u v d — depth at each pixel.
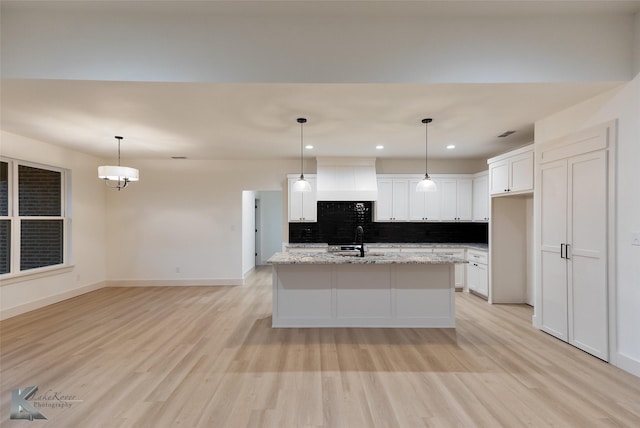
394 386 2.54
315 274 3.89
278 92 2.86
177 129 4.06
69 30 2.57
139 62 2.60
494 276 4.97
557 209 3.48
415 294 3.89
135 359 3.00
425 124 3.88
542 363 2.93
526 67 2.66
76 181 5.44
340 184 5.89
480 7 2.54
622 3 2.51
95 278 5.90
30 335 3.60
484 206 5.65
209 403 2.30
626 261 2.77
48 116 3.50
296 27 2.65
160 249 6.27
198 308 4.70
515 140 4.71
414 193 6.07
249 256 7.41
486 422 2.09
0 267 4.27
